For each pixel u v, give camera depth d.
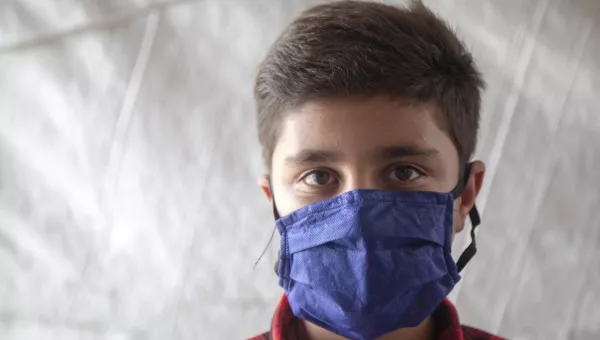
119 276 1.28
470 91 0.95
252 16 1.24
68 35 1.27
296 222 0.85
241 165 1.25
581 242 1.21
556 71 1.21
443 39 0.91
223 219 1.26
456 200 0.93
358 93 0.81
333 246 0.82
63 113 1.28
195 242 1.27
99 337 1.28
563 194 1.22
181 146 1.27
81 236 1.28
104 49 1.27
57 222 1.28
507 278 1.23
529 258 1.22
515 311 1.22
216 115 1.26
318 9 0.94
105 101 1.27
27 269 1.29
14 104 1.28
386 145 0.81
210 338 1.26
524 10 1.21
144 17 1.26
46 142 1.28
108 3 1.26
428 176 0.85
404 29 0.88
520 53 1.22
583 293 1.21
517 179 1.23
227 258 1.26
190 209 1.27
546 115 1.22
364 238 0.80
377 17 0.89
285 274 0.87
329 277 0.81
